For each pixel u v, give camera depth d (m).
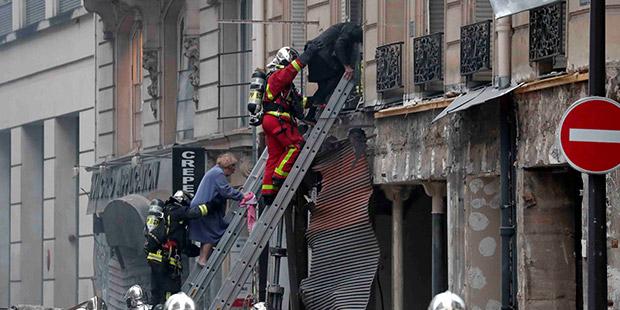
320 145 44.91
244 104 64.12
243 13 64.44
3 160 91.50
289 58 44.66
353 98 48.28
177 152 62.91
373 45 47.34
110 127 76.50
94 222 76.50
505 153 39.78
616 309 35.31
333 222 46.28
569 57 36.84
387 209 50.12
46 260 84.19
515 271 39.75
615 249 35.34
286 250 47.44
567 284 39.41
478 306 41.72
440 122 43.06
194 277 47.53
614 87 35.16
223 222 47.66
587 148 30.94
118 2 72.50
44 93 84.56
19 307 62.25
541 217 39.31
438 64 43.75
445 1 43.44
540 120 38.19
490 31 40.81
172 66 70.75
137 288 38.31
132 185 71.44
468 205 41.78
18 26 86.56
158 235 47.78
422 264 49.62
